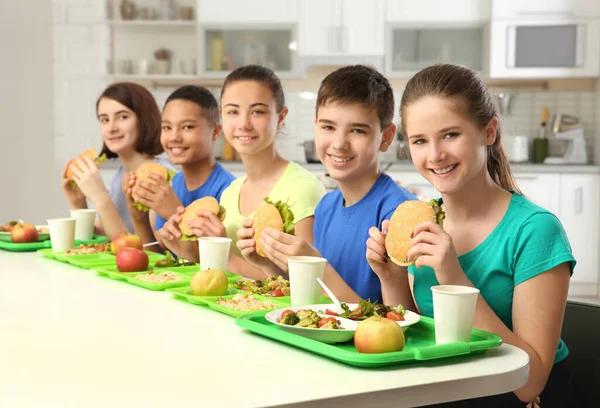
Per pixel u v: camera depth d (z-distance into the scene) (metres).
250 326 1.21
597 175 4.96
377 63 5.32
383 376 0.97
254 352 1.10
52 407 0.85
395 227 1.29
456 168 1.33
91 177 2.45
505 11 5.12
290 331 1.16
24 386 0.93
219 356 1.08
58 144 5.40
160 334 1.22
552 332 1.29
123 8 5.45
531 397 1.24
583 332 1.38
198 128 2.50
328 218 1.97
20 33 5.10
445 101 1.31
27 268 1.94
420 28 5.27
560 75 5.13
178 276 1.74
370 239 1.40
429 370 1.00
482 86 1.35
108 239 2.45
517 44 5.13
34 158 5.18
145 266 1.80
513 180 1.51
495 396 1.34
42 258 2.13
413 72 5.30
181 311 1.41
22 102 5.12
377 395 0.91
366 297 1.84
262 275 1.93
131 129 2.82
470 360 1.05
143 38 5.61
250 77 2.17
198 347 1.13
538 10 5.10
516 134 5.59
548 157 5.40
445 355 1.04
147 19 5.47
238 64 5.39
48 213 5.20
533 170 4.97
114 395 0.89
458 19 5.23
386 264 1.44
